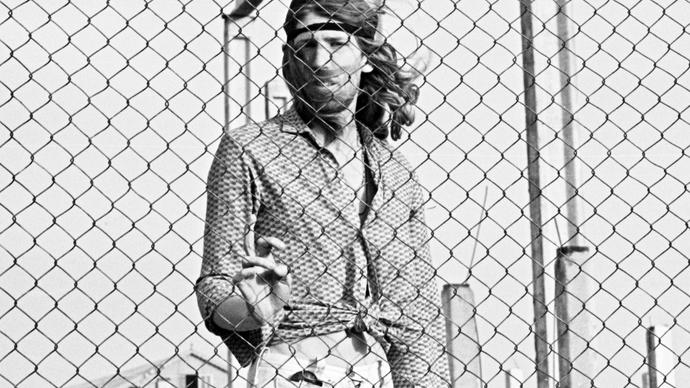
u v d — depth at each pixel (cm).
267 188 452
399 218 467
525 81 640
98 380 525
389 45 478
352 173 465
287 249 450
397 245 464
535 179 633
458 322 546
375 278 459
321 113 462
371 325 455
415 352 471
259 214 454
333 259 452
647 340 604
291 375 444
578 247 616
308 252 450
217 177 450
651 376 604
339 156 463
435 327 479
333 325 449
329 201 454
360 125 479
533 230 629
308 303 448
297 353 447
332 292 450
